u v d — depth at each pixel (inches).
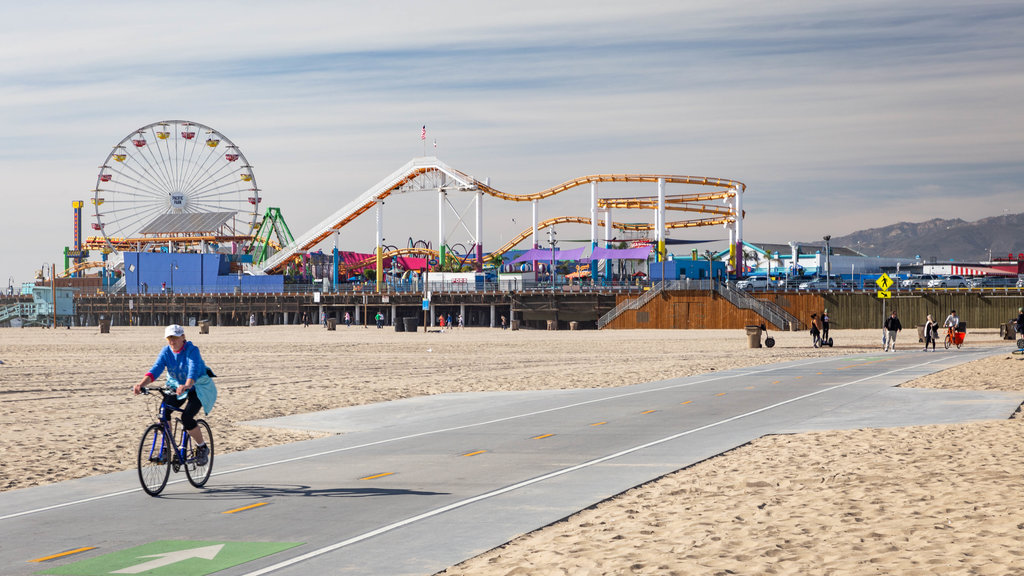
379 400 1041.5
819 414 816.9
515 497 464.4
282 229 6018.7
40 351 2244.1
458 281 4852.4
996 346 2192.4
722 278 4571.9
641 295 3858.3
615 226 5546.3
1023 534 345.7
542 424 774.5
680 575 309.1
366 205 5315.0
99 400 1056.8
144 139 5831.7
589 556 339.6
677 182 4921.3
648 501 451.2
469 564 338.3
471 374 1444.4
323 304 5022.1
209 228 5802.2
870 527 370.9
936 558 314.0
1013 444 593.9
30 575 329.7
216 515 430.0
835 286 4042.8
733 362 1662.2
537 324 4387.3
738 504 434.0
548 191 5221.5
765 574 306.2
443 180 5319.9
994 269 5536.4
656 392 1059.9
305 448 657.0
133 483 521.3
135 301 5502.0
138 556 354.6
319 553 356.8
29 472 568.4
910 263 6107.3
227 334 3587.6
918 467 519.2
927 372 1295.5
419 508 440.1
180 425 509.4
